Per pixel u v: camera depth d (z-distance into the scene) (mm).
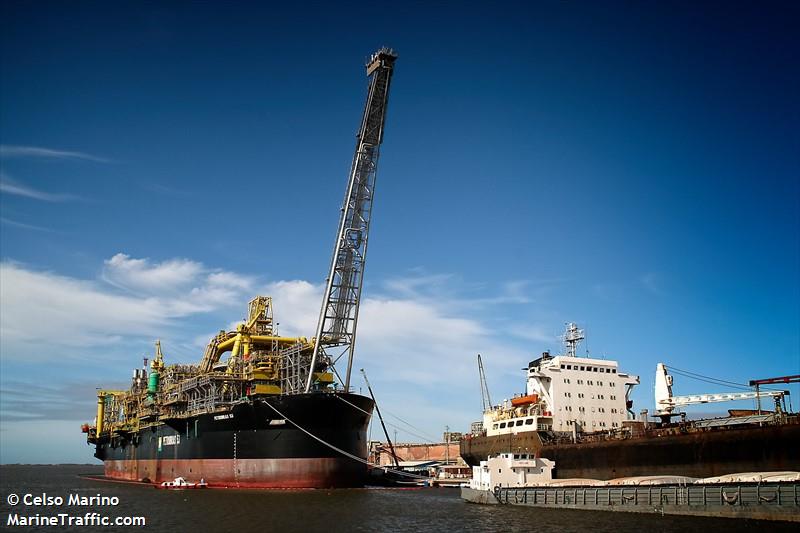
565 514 60156
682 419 77125
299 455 84875
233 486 88562
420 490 91625
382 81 91688
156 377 120750
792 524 48969
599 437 77000
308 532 51969
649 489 58562
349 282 92875
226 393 98688
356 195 93438
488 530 51750
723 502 53656
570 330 99688
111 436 141875
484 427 102438
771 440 57844
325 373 94812
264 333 106062
